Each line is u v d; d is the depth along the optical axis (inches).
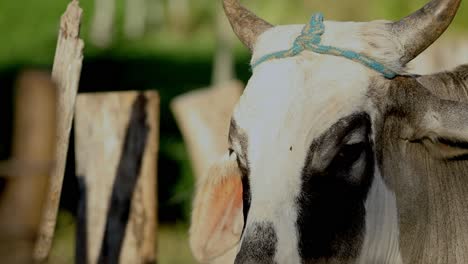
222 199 203.3
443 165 180.9
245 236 156.8
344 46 172.9
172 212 494.3
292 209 156.6
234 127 169.3
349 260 162.9
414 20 178.4
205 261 215.0
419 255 177.0
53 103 67.5
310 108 162.9
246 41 192.5
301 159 159.3
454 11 176.4
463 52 379.9
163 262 399.9
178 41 1910.7
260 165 160.2
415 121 172.6
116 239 239.1
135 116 238.5
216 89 334.3
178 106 331.0
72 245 401.7
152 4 2026.3
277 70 169.6
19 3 1836.9
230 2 199.5
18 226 66.9
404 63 176.4
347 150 162.9
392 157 171.8
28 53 1512.1
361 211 164.2
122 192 238.7
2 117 783.7
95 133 238.7
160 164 527.8
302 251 156.0
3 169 67.9
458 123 166.9
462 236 180.7
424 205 176.4
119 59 1549.0
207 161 314.5
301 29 181.5
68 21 181.3
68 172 366.0
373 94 169.2
